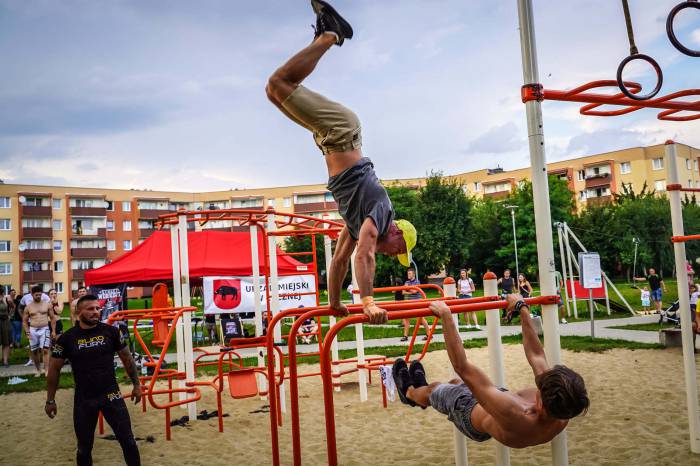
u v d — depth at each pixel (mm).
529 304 3467
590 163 59812
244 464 5770
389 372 6891
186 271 7578
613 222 38344
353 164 3100
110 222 63000
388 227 3193
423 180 68062
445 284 5344
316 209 69750
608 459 5246
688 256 34188
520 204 43844
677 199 5203
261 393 8656
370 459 5730
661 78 3676
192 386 7457
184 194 68812
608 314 18703
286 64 2916
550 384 2648
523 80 3617
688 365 5207
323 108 3018
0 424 7738
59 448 6539
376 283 44375
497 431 2973
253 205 70562
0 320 13359
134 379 5062
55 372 4652
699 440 5176
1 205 55312
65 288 58219
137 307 32312
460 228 43000
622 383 8133
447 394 3469
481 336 14312
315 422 7234
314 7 2967
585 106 4555
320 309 3377
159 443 6555
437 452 5812
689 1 3453
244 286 13945
